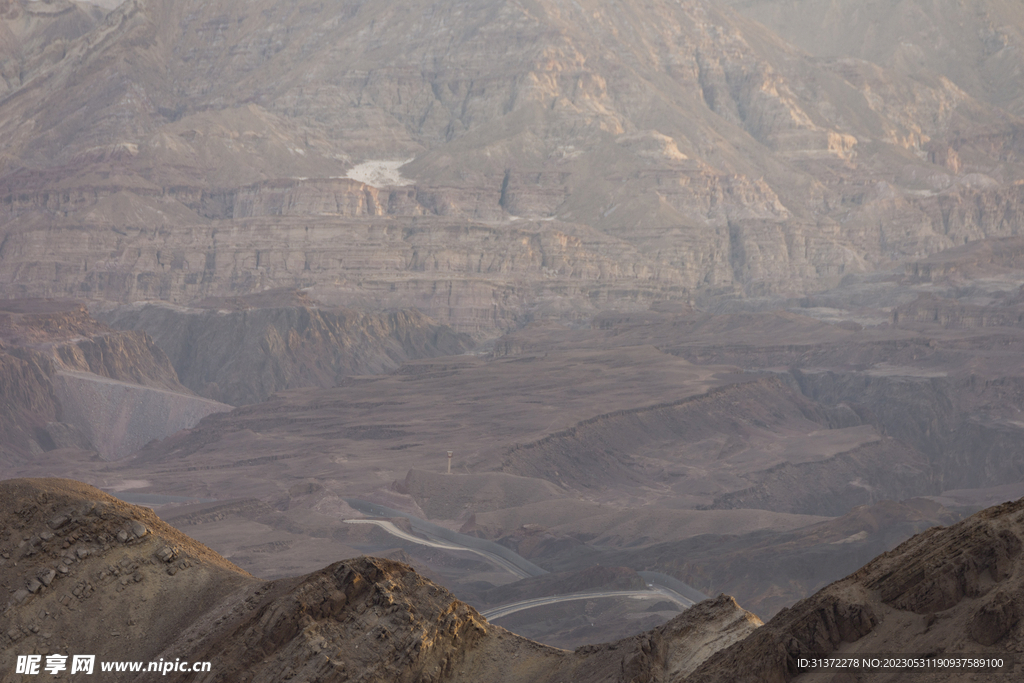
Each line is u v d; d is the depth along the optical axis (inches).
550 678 2549.2
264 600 2615.7
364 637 2519.7
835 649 1958.7
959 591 1892.2
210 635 2539.4
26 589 2618.1
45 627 2576.3
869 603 1991.9
